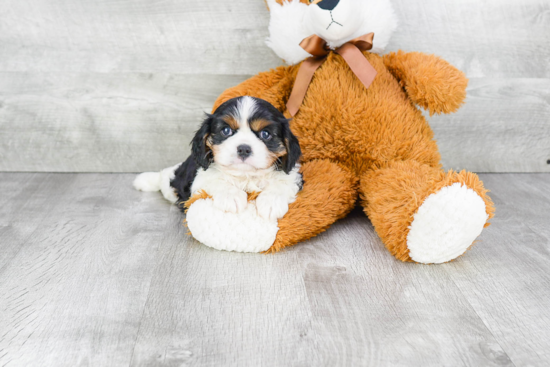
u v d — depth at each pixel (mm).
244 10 2488
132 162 2703
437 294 1562
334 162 2109
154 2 2463
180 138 2676
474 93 2602
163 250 1846
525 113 2648
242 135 1700
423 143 2055
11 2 2439
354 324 1408
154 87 2588
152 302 1510
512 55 2562
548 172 2736
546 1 2479
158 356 1277
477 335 1361
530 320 1429
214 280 1637
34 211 2193
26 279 1631
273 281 1632
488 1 2469
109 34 2506
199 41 2531
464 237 1637
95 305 1493
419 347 1312
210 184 1839
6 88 2559
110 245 1882
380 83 2043
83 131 2639
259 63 2578
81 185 2523
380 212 1811
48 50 2518
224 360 1264
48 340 1334
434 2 2463
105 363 1251
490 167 2736
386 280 1642
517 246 1887
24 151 2660
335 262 1764
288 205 1817
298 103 2096
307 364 1251
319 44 2012
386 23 2072
